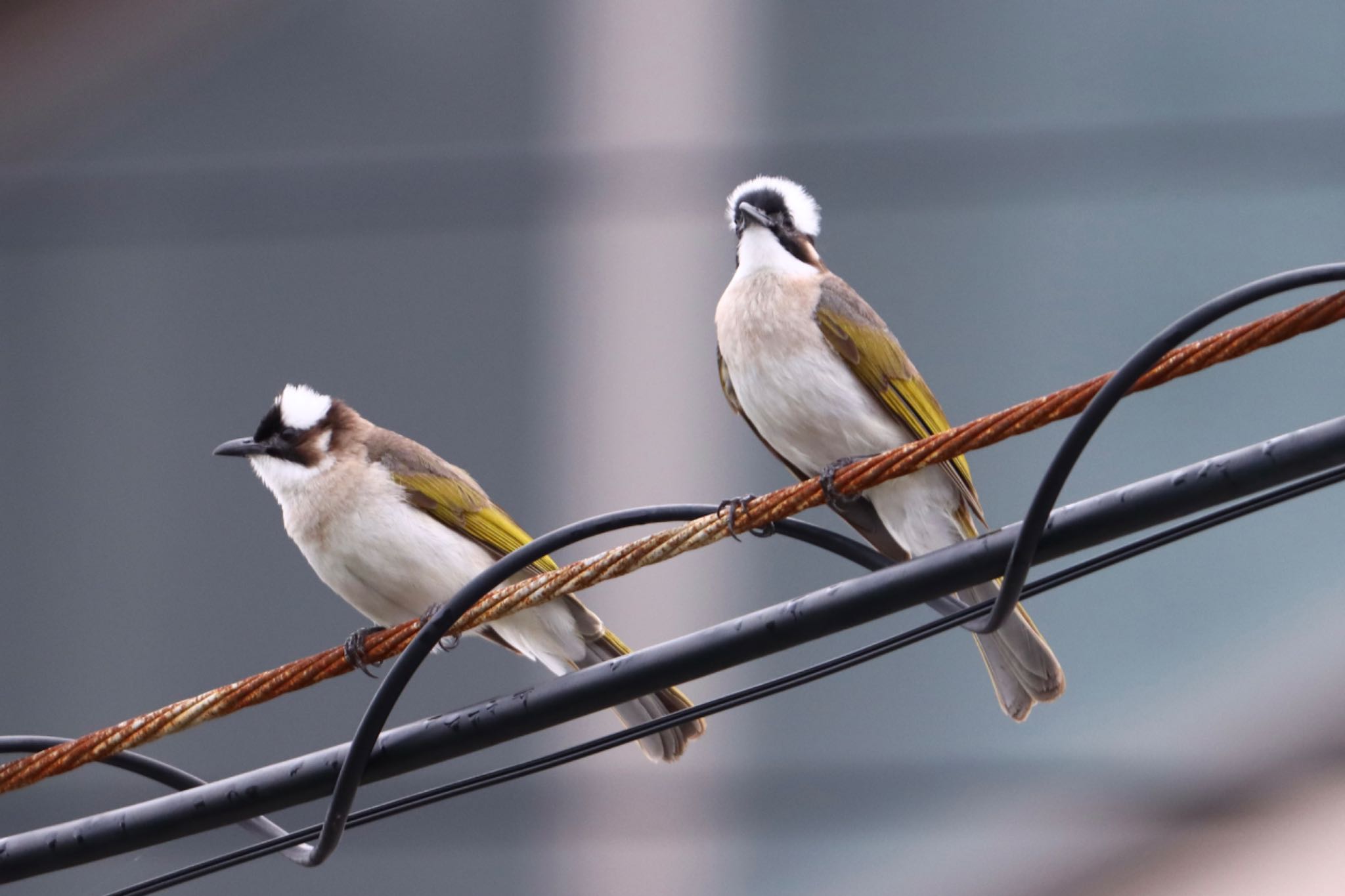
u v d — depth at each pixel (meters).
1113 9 18.12
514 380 17.66
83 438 17.64
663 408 17.52
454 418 17.56
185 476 17.48
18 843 7.77
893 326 17.23
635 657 7.18
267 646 16.95
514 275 17.98
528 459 17.47
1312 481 6.29
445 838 16.30
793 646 6.98
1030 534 6.39
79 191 18.48
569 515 17.30
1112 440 16.47
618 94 18.64
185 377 17.86
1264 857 12.66
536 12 18.86
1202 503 6.32
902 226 17.64
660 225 18.09
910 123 18.22
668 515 7.20
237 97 18.86
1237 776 13.70
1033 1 18.19
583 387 17.62
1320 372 16.30
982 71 18.00
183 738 16.77
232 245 18.19
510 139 18.34
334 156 18.58
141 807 7.68
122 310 18.06
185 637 17.05
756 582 16.73
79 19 19.09
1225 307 6.07
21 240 18.27
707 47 18.42
